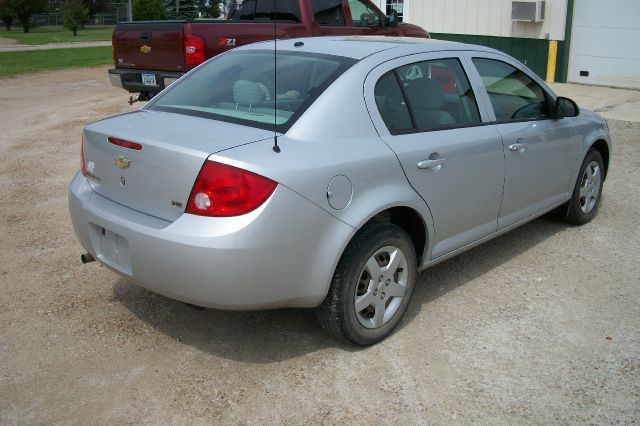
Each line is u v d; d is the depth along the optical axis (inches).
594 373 134.6
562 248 203.3
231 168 119.0
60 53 1028.5
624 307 163.8
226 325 153.3
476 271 185.6
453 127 159.8
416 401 125.1
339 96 137.3
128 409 122.3
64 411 121.6
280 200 120.3
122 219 131.1
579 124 207.0
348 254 134.0
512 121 178.4
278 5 366.6
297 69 149.1
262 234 119.2
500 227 179.3
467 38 583.8
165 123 140.8
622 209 242.5
